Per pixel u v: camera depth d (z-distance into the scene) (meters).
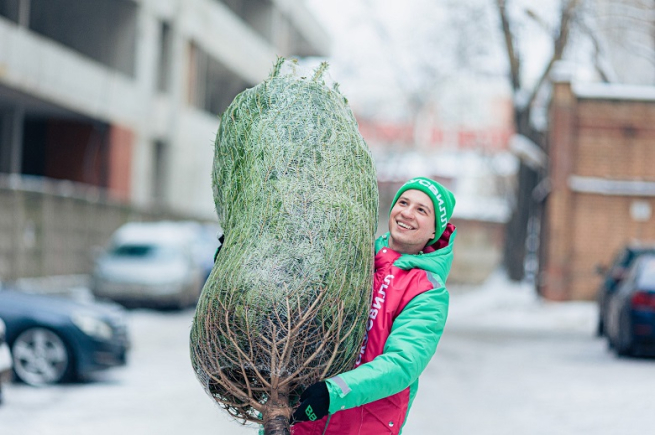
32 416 8.57
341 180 3.30
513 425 8.30
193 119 37.53
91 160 30.28
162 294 20.98
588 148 24.52
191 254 21.95
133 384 10.75
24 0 25.77
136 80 31.69
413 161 53.47
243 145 3.40
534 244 33.50
